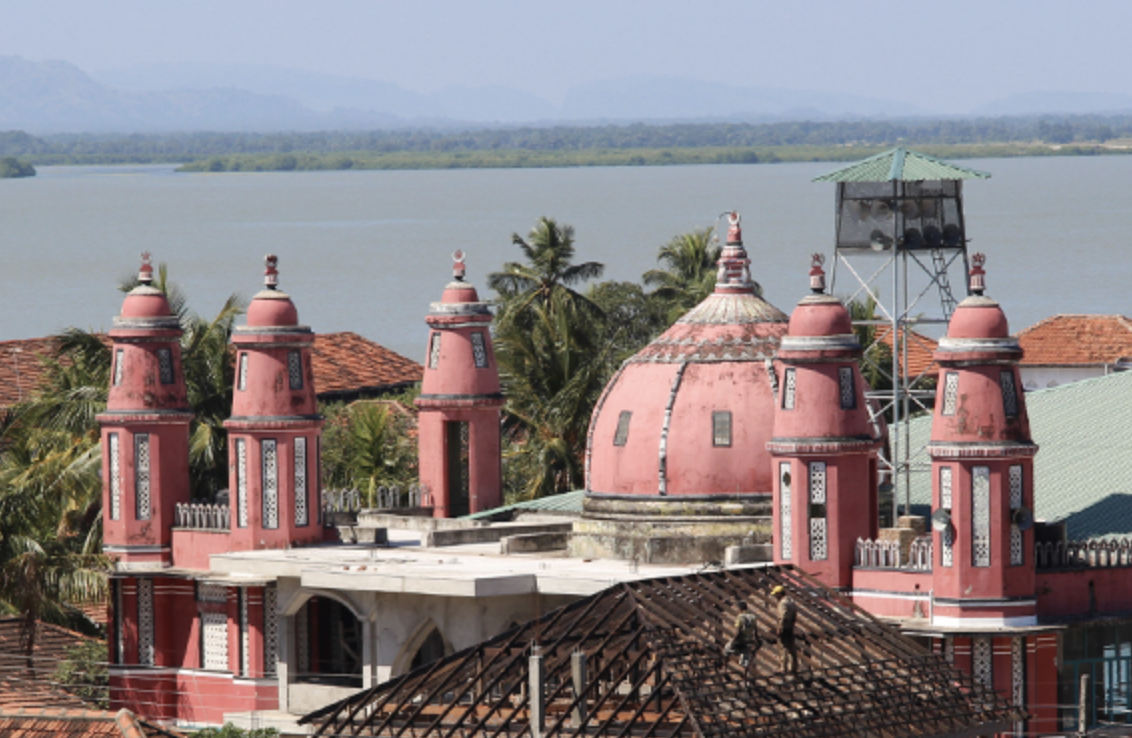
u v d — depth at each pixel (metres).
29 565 139.62
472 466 146.62
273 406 134.25
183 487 139.88
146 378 138.88
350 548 134.38
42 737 109.69
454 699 96.56
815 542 116.62
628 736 91.00
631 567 123.44
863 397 118.12
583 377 185.50
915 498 132.00
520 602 122.75
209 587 136.88
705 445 124.88
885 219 126.69
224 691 135.38
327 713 99.50
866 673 98.31
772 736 91.44
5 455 160.12
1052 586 113.00
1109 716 115.38
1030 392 151.88
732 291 130.00
